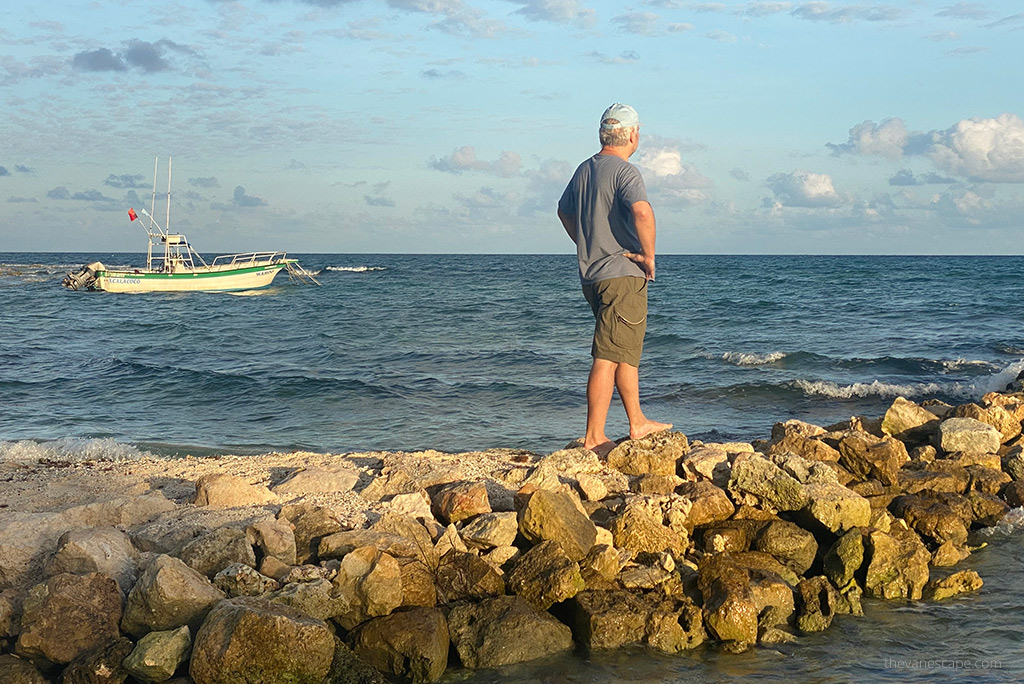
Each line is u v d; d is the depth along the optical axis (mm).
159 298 44469
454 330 28109
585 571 4996
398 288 54562
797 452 6805
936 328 27297
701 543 5562
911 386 15414
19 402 14203
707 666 4441
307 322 31094
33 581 4695
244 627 3949
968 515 6348
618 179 5844
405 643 4309
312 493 5980
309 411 13359
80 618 4246
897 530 5875
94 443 8867
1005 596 5262
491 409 13539
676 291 46188
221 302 42062
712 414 13297
